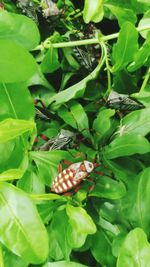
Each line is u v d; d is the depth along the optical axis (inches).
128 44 9.2
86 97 9.9
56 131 9.5
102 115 9.3
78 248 9.0
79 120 9.4
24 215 7.5
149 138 9.7
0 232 7.5
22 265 8.3
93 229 8.2
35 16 10.5
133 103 9.5
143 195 8.7
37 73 9.9
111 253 9.0
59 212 8.8
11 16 8.5
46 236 7.5
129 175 9.1
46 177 8.8
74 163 8.9
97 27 11.0
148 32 9.1
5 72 8.0
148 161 9.4
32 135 8.9
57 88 10.2
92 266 9.6
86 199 9.0
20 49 8.0
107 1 10.0
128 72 10.0
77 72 10.2
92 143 9.3
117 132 9.2
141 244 8.0
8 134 7.7
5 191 7.6
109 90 9.8
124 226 9.0
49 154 8.9
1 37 8.5
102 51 9.7
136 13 10.2
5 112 8.7
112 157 9.0
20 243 7.5
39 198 8.3
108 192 8.8
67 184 8.7
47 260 8.8
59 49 10.3
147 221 8.7
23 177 8.8
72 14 10.9
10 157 8.7
